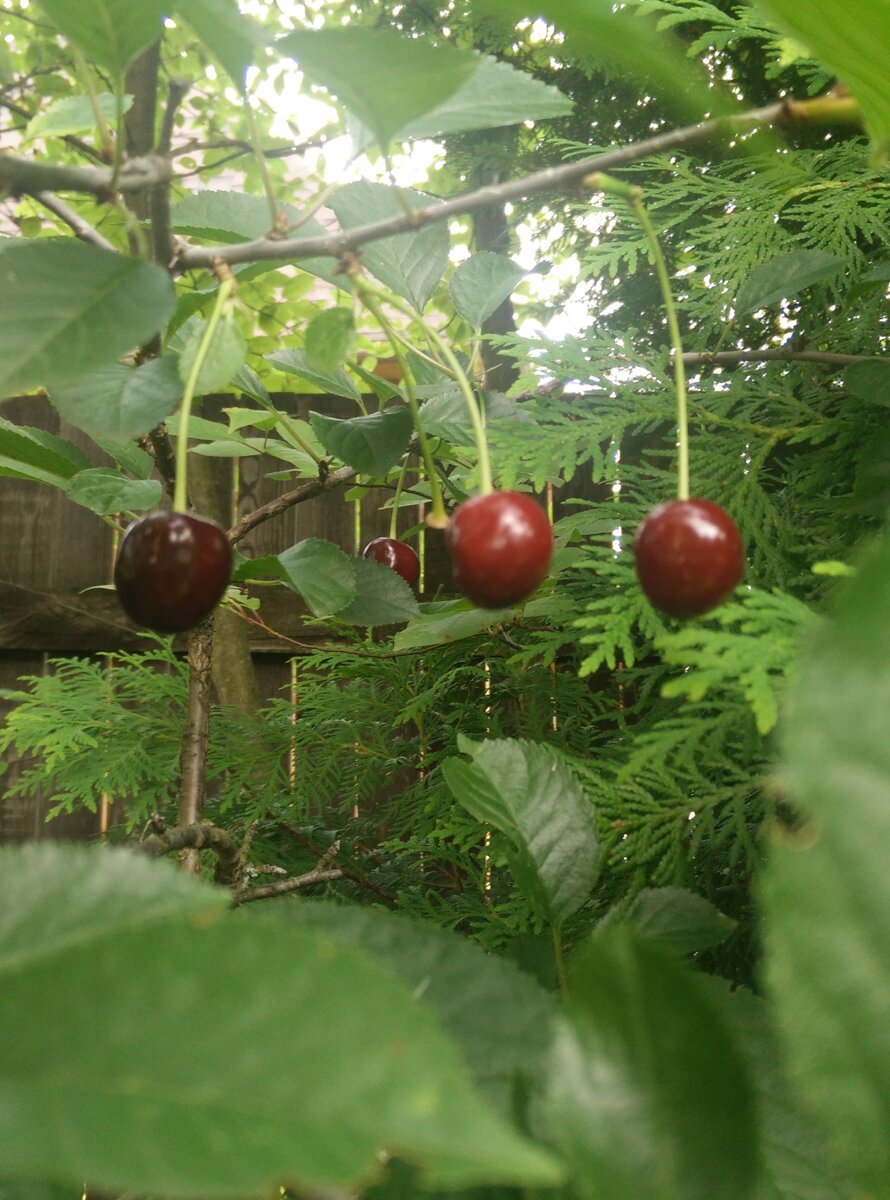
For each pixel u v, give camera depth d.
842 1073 0.08
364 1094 0.08
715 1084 0.10
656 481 0.31
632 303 0.75
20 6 1.09
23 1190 0.14
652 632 0.22
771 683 0.17
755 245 0.38
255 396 0.36
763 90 0.62
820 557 0.28
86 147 0.49
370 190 0.34
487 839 0.34
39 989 0.09
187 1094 0.08
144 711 0.68
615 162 0.19
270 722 0.59
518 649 0.45
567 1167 0.11
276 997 0.09
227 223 0.32
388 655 0.47
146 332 0.17
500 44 0.78
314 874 0.32
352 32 0.15
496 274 0.37
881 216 0.39
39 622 0.89
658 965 0.10
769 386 0.36
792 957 0.09
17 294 0.17
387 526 0.90
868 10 0.14
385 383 0.36
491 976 0.14
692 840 0.24
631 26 0.12
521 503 0.19
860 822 0.08
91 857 0.12
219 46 0.19
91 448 0.91
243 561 0.34
